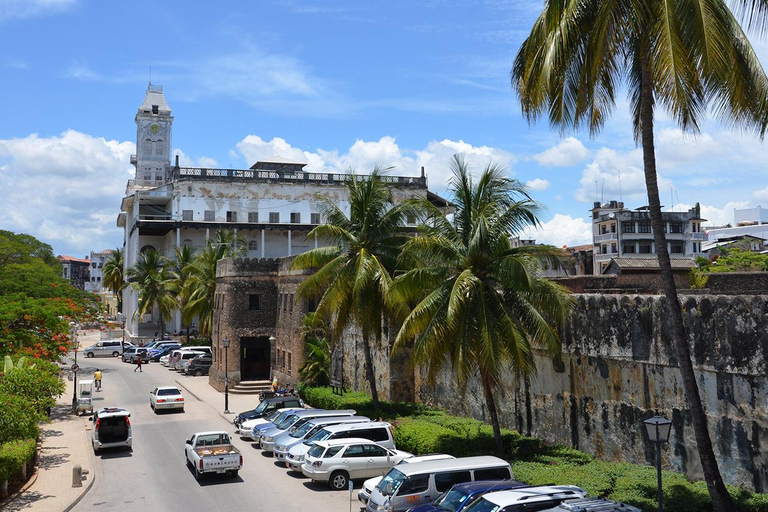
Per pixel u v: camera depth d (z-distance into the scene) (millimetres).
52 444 30969
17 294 39344
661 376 19453
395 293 23344
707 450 15508
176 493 22547
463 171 22938
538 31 16141
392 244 31094
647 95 15953
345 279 30219
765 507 15406
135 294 86438
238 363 48062
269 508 20547
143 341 80812
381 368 36406
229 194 83625
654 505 16000
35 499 21641
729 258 67250
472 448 23172
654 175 16062
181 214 81875
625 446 20766
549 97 16453
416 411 31125
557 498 14664
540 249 21781
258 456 28250
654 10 14750
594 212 94625
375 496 18359
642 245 84938
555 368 24062
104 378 55812
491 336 20578
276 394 39781
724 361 17375
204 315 63281
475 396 29234
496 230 21625
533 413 25312
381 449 23484
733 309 17188
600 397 21875
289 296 46219
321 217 86438
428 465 18516
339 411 30234
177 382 53312
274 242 85250
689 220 86438
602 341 21672
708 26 13500
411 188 84062
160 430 34594
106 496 22375
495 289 23281
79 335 99625
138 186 99750
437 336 21016
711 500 15578
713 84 14656
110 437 28969
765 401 16281
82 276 185250
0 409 20750
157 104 111750
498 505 14438
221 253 65562
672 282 15930
